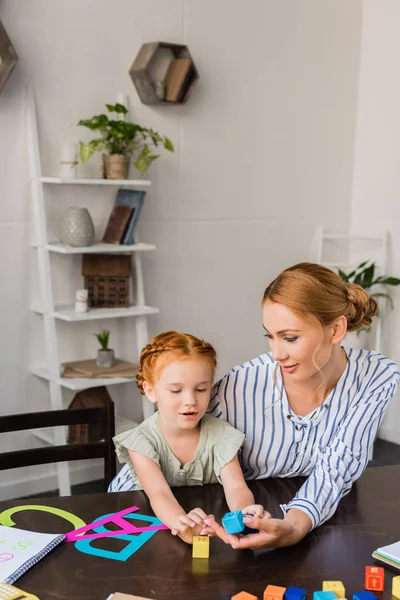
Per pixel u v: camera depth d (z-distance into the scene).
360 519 1.45
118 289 3.31
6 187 3.06
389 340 4.12
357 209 4.27
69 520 1.40
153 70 3.35
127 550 1.29
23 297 3.17
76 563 1.24
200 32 3.52
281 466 1.65
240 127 3.74
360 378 1.64
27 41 3.02
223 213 3.75
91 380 3.12
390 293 4.11
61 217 3.22
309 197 4.09
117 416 3.46
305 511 1.38
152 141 3.43
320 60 4.00
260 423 1.64
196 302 3.72
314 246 4.16
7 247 3.10
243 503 1.45
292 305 1.41
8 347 3.15
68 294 3.29
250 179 3.82
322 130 4.08
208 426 1.58
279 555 1.29
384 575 1.23
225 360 3.88
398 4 3.96
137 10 3.30
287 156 3.96
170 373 1.43
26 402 3.24
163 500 1.42
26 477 3.28
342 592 1.15
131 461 1.57
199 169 3.62
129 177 3.38
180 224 3.60
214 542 1.33
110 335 3.46
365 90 4.17
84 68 3.19
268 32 3.77
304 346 1.43
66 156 3.11
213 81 3.60
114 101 3.30
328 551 1.31
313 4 3.92
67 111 3.18
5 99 3.01
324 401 1.61
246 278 3.89
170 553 1.28
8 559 1.23
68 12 3.11
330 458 1.52
